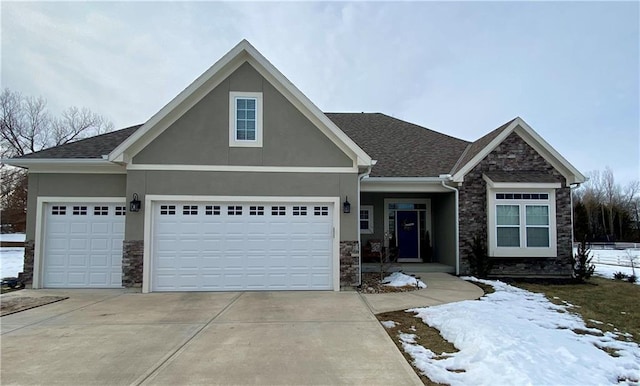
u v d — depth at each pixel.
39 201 10.43
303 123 10.21
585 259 11.88
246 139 10.08
